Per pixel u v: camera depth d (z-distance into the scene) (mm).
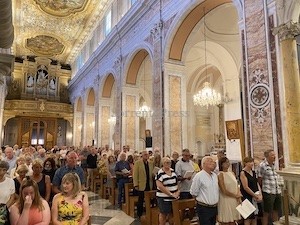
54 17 17328
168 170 4875
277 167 5105
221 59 12555
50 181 4625
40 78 23906
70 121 23719
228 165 4234
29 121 22938
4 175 3873
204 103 9633
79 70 20250
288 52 4949
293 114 4789
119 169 7387
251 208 3883
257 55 5762
